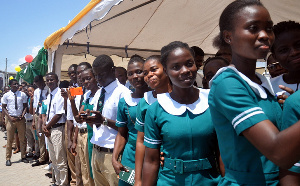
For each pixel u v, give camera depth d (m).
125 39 5.56
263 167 1.03
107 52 6.19
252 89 1.05
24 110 7.30
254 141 0.93
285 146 0.82
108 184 3.15
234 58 1.14
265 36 1.00
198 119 1.48
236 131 0.98
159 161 1.63
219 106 1.07
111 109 2.94
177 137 1.46
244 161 1.05
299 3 3.73
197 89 1.63
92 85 3.54
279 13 4.22
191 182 1.45
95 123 2.79
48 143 4.85
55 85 5.03
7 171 6.28
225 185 1.13
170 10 4.16
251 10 1.01
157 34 5.29
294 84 1.73
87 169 3.69
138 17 4.27
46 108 5.43
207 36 5.56
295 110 0.97
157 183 1.59
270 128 0.89
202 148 1.48
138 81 2.43
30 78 8.42
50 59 5.38
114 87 3.06
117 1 2.82
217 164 1.55
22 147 7.20
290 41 1.60
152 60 2.05
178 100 1.56
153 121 1.58
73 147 4.17
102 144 2.90
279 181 1.05
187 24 4.82
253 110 0.94
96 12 3.18
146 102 2.01
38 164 6.73
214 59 2.34
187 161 1.46
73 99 3.57
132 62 2.48
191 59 1.51
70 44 5.51
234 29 1.06
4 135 11.98
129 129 2.46
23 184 5.31
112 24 4.51
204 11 4.28
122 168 2.39
